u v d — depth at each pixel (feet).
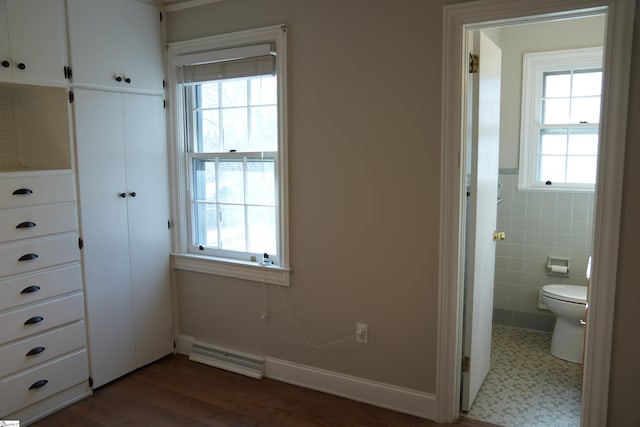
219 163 10.43
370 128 8.35
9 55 7.68
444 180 7.77
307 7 8.67
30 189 8.11
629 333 6.77
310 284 9.34
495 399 9.14
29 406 8.39
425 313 8.28
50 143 8.91
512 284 12.63
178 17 10.16
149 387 9.69
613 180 6.58
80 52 8.69
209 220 10.79
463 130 7.74
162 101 10.39
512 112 12.19
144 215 10.20
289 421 8.46
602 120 6.56
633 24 6.29
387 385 8.79
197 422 8.47
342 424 8.34
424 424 8.32
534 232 12.19
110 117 9.32
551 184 12.05
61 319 8.75
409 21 7.80
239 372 10.21
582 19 11.31
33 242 8.23
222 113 10.27
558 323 10.98
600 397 6.99
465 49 7.55
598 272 6.80
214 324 10.72
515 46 12.01
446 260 7.94
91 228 9.15
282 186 9.32
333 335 9.22
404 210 8.24
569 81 11.73
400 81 7.99
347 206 8.75
